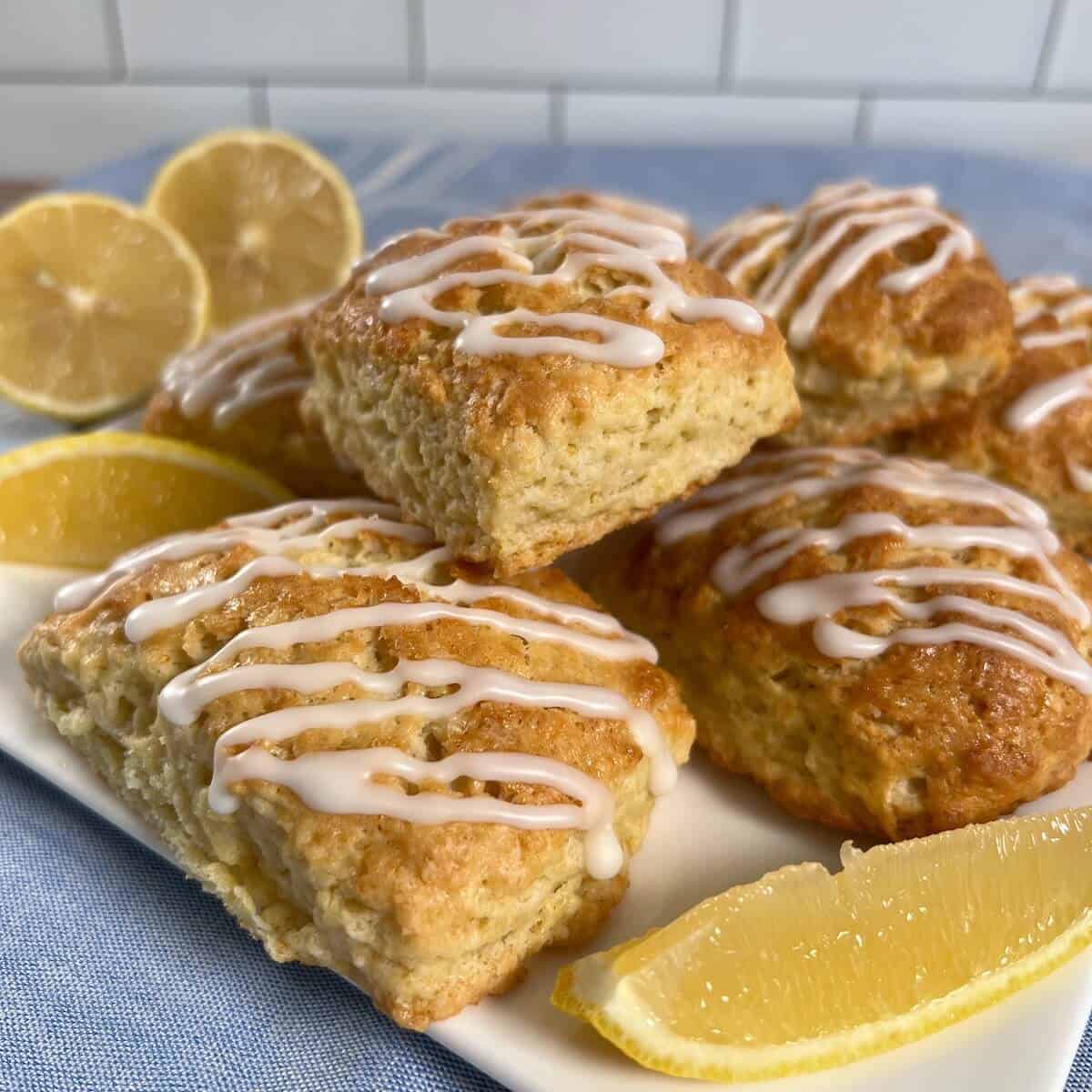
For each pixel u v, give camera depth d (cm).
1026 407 30
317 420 28
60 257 39
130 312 40
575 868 21
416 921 19
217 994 21
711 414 25
